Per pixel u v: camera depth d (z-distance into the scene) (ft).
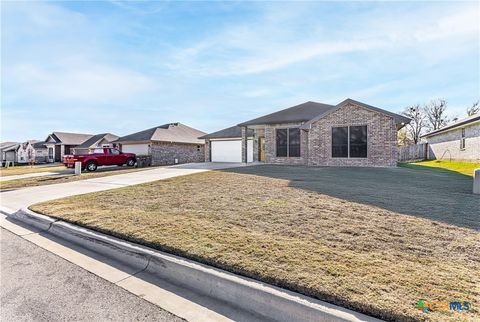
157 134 80.89
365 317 6.59
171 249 11.02
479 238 11.12
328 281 7.98
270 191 22.11
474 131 58.34
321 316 6.89
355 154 46.88
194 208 17.60
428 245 10.55
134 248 11.74
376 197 18.90
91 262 11.69
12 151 153.99
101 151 62.90
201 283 9.30
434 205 16.52
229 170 40.91
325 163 49.29
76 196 24.50
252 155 67.05
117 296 8.79
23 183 38.37
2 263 11.59
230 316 7.64
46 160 130.52
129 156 66.80
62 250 13.20
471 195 19.65
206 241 11.59
